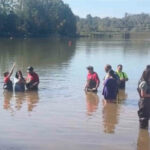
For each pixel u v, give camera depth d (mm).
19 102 18422
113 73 18438
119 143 12773
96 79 21172
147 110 14094
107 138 13211
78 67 33062
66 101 18766
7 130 13828
